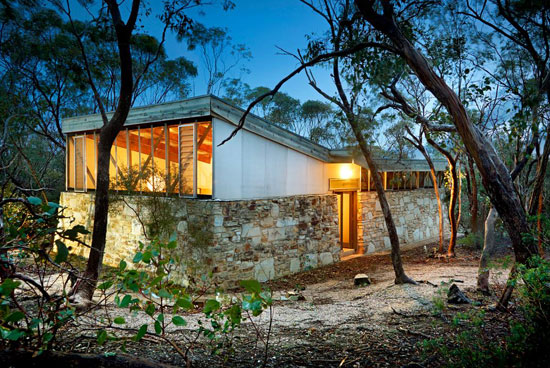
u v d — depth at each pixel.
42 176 11.58
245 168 8.93
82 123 11.59
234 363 3.07
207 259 7.93
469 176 12.77
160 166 9.37
